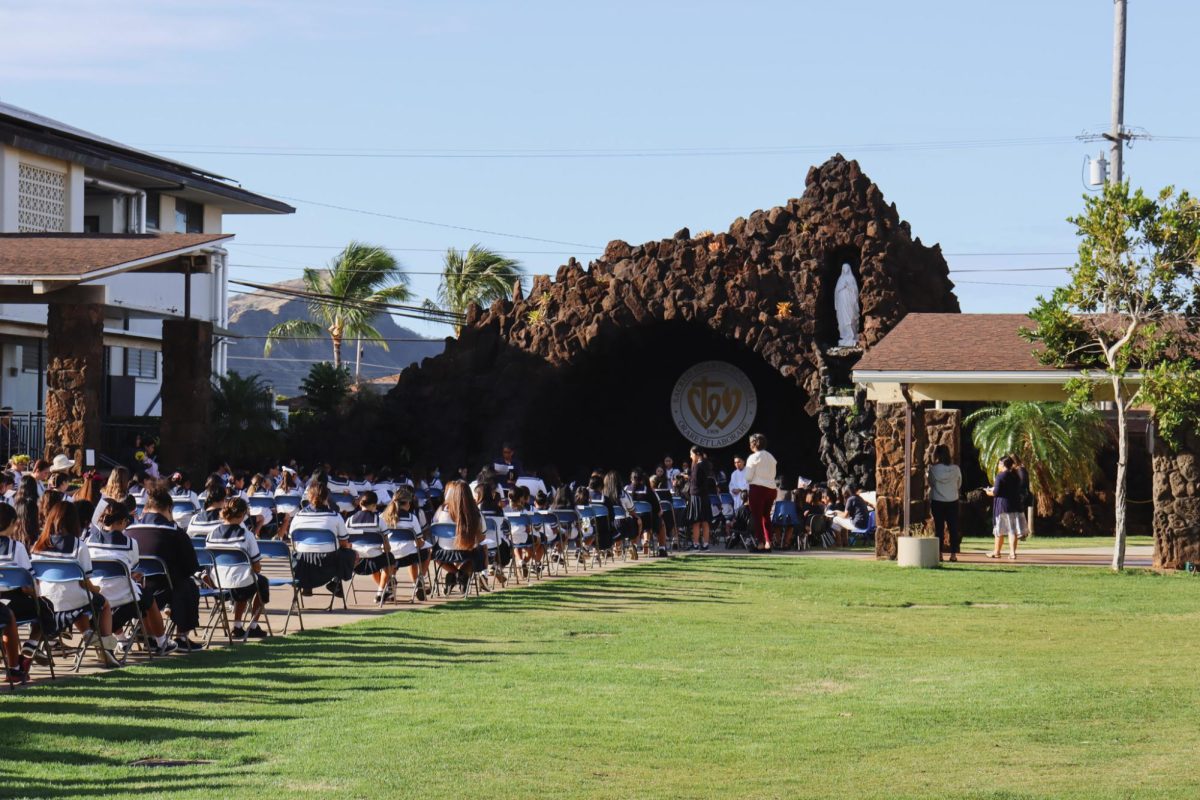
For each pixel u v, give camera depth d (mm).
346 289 57500
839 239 34562
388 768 8234
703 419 39031
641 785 7941
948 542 26297
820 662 12984
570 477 39094
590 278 37312
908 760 8711
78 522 11883
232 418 36344
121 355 41500
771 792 7805
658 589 19625
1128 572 22344
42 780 7836
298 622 15578
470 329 38844
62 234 27281
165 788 7664
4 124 33312
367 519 17328
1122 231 22344
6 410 29109
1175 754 8938
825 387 34156
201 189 41156
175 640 13273
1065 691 11344
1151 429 23141
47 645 11570
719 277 35500
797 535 28047
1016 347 24703
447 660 12750
